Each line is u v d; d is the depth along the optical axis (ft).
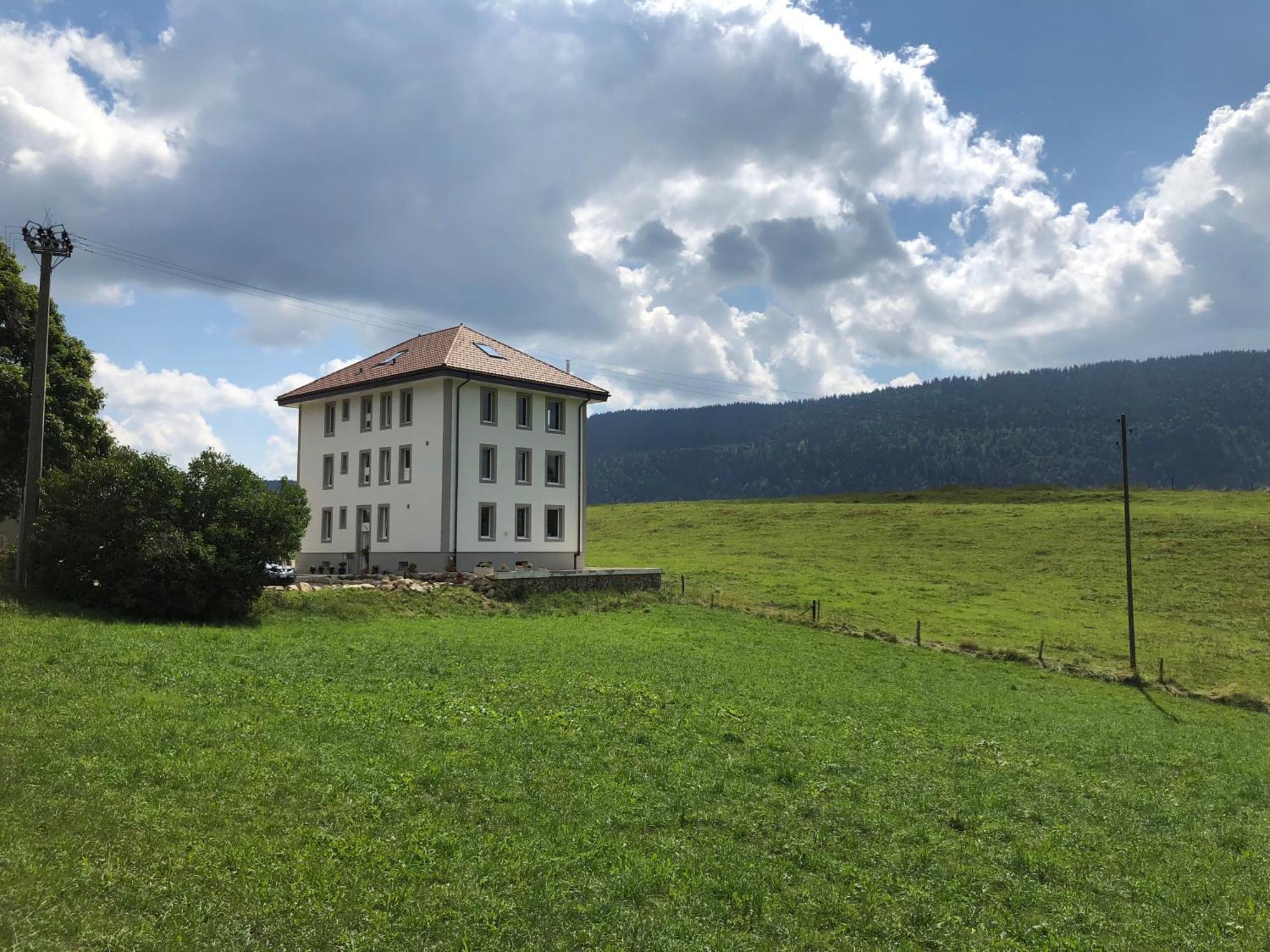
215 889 34.91
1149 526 263.08
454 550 166.71
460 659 91.86
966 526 285.02
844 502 373.61
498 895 37.55
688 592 188.34
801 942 37.11
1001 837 52.65
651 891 39.99
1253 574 212.84
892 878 44.75
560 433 187.83
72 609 96.22
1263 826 61.31
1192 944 40.63
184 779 45.01
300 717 59.98
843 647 136.77
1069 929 41.34
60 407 153.69
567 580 161.07
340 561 187.11
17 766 43.78
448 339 183.83
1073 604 194.90
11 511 157.17
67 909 31.53
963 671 128.06
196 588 103.45
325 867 37.73
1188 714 114.83
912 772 64.75
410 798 46.83
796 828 50.03
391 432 178.19
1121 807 62.18
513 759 55.77
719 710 79.00
